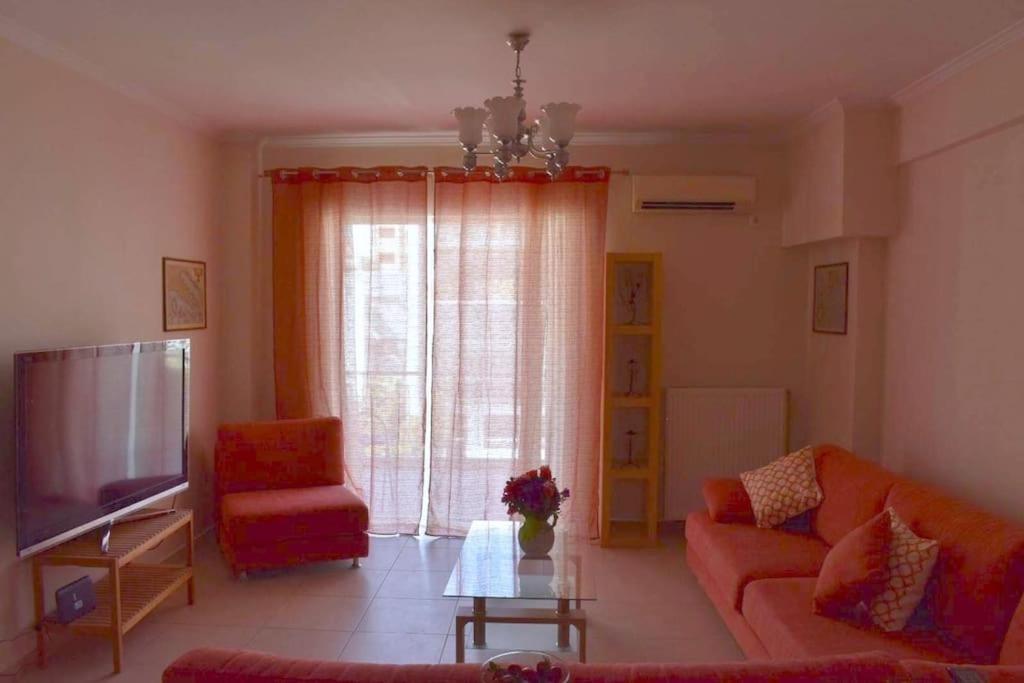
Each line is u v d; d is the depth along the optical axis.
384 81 3.41
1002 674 1.48
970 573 2.29
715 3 2.49
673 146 4.54
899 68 3.15
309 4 2.51
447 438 4.52
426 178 4.45
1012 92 2.76
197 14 2.61
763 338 4.62
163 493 3.43
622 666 1.52
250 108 3.89
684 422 4.54
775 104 3.75
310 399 4.54
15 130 2.78
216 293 4.48
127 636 3.14
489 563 3.05
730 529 3.44
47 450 2.72
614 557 4.17
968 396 3.13
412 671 1.50
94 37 2.83
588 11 2.56
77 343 3.16
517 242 4.42
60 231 3.05
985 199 3.01
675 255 4.58
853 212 3.71
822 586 2.52
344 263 4.50
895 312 3.74
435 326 4.47
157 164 3.81
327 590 3.66
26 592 2.88
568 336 4.43
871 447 3.90
